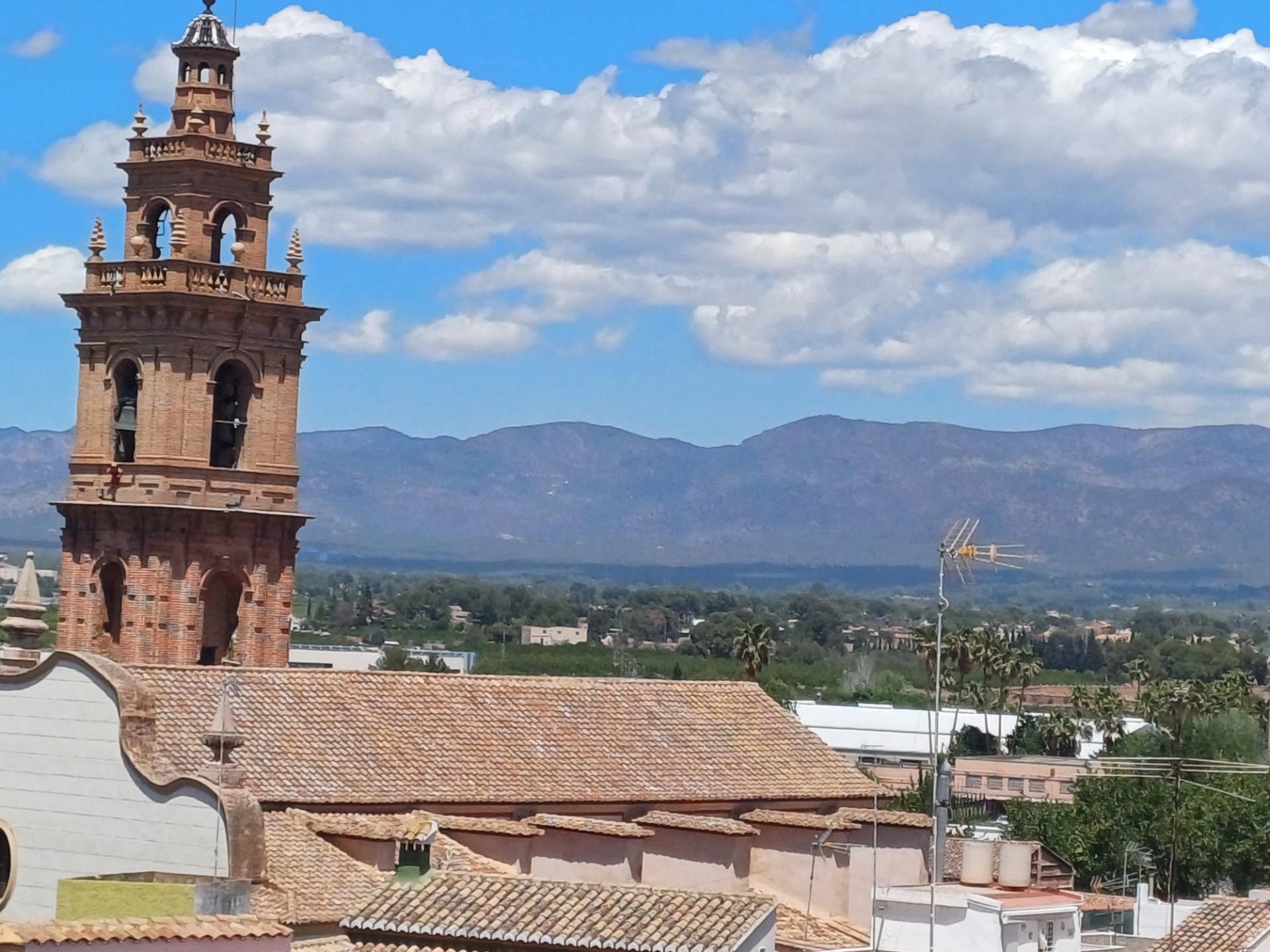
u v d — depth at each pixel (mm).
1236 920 93688
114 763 81938
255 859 78875
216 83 111125
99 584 109312
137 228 110438
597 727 101875
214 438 110312
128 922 59781
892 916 89500
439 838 85750
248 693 93500
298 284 111562
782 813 99000
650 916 65688
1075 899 93062
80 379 110562
